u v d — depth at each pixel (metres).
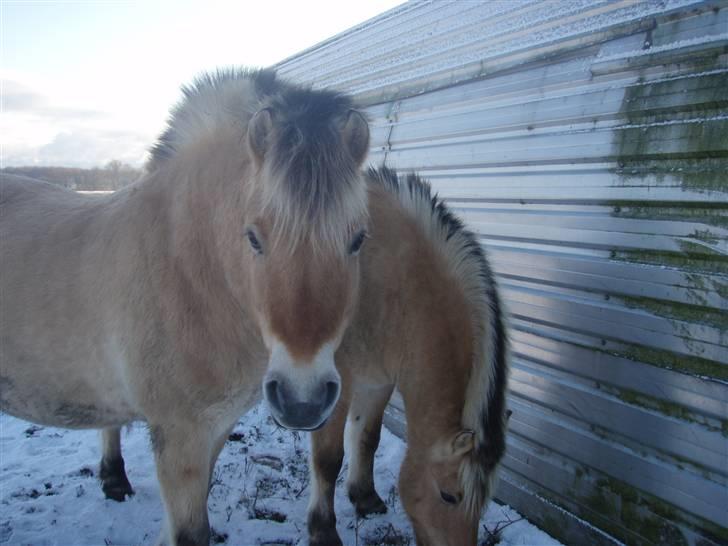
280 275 1.72
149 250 2.35
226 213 2.14
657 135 2.72
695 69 2.60
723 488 2.52
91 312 2.42
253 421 4.79
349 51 5.76
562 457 3.33
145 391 2.31
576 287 3.18
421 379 2.77
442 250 2.88
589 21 3.13
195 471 2.35
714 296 2.53
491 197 3.74
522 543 3.29
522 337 3.55
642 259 2.86
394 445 4.49
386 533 3.35
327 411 1.73
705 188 2.55
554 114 3.26
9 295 2.56
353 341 3.02
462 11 4.20
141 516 3.41
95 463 4.04
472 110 3.88
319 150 1.73
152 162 2.69
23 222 2.80
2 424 4.74
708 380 2.56
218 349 2.27
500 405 2.52
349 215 1.76
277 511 3.50
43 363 2.53
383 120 4.86
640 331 2.84
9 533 3.18
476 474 2.39
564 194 3.24
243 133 2.20
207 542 2.38
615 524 3.02
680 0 2.67
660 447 2.77
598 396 3.08
